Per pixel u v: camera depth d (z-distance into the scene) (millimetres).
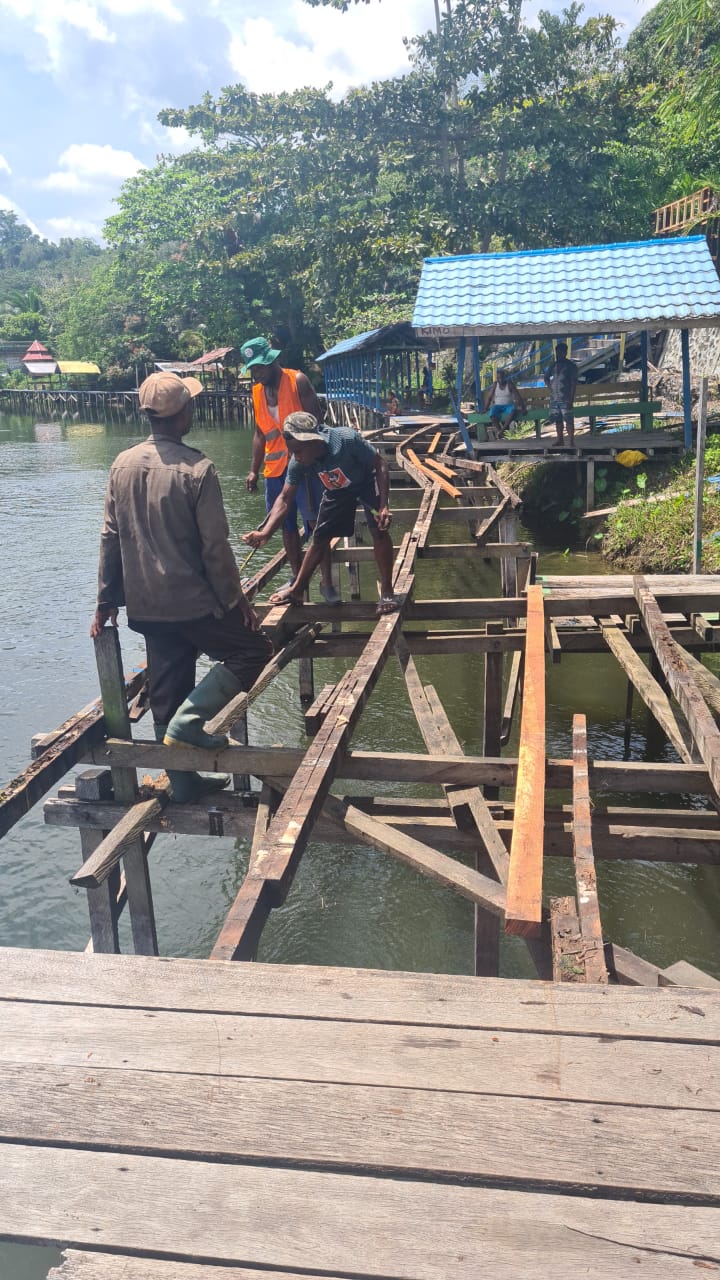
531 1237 1656
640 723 8969
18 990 2295
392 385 31969
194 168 46750
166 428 4137
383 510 5898
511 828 4352
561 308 15266
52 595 14828
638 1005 2195
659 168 32688
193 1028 2146
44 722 9648
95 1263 1628
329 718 4215
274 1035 2117
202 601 4176
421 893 6621
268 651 4492
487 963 5152
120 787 4645
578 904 2762
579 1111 1890
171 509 4035
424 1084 1966
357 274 37906
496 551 8750
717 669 9773
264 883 2818
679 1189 1717
